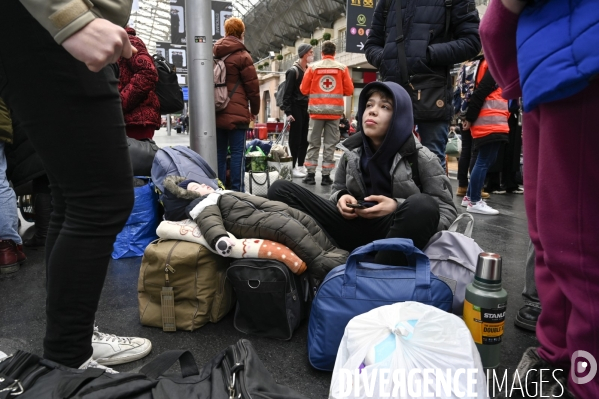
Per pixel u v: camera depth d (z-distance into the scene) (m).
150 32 35.47
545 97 0.93
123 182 1.14
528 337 1.73
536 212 1.10
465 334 1.16
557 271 1.04
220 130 4.21
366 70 25.73
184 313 1.81
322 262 1.77
